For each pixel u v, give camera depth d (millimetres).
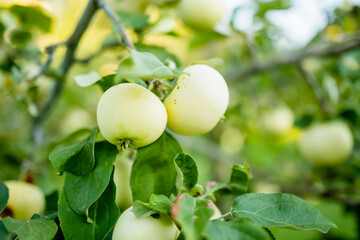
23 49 829
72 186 548
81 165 553
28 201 662
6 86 869
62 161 556
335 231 971
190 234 457
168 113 556
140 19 717
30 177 740
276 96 1489
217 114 561
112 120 522
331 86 1058
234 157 1556
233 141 1682
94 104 1302
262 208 530
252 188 1261
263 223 515
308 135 1027
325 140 977
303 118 1048
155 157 576
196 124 558
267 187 1390
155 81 560
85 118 1328
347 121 1002
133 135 525
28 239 506
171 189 578
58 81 792
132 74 479
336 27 1272
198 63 596
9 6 763
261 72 1179
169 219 531
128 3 847
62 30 953
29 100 785
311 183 1235
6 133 1084
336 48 1062
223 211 1179
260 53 1205
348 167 1081
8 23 823
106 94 534
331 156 990
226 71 1323
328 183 1099
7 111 1191
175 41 1012
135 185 570
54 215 577
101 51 757
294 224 518
